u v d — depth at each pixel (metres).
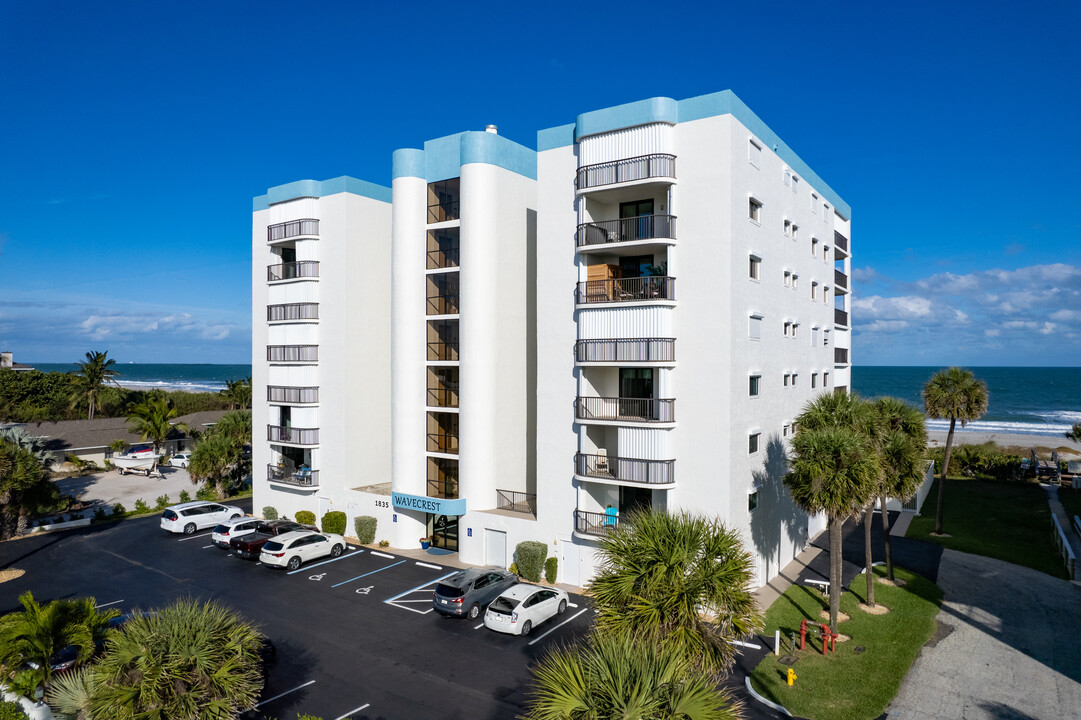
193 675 12.80
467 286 27.45
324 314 32.91
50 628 16.14
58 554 29.73
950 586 25.03
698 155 22.39
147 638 12.97
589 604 23.05
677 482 22.66
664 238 22.42
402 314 29.61
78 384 77.00
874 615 21.97
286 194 33.59
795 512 29.20
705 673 13.42
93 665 14.91
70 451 53.19
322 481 33.25
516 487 28.91
